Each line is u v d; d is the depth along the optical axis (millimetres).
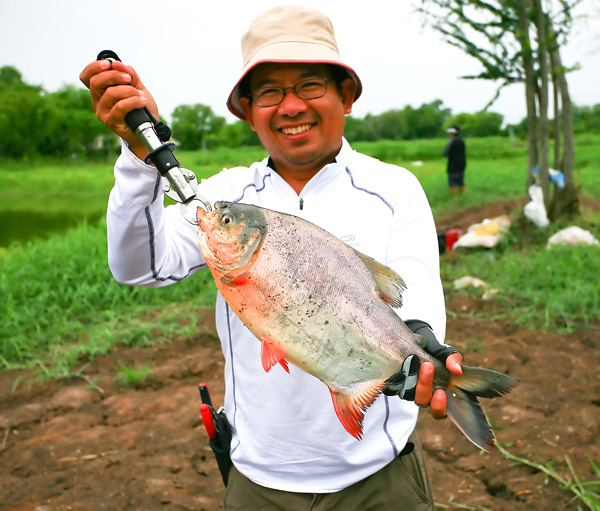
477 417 1451
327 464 1769
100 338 5270
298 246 1468
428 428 3758
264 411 1793
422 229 1850
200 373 4703
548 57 8867
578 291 5652
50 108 35250
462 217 11320
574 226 7992
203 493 3254
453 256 7617
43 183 23609
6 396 4391
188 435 3803
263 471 1818
